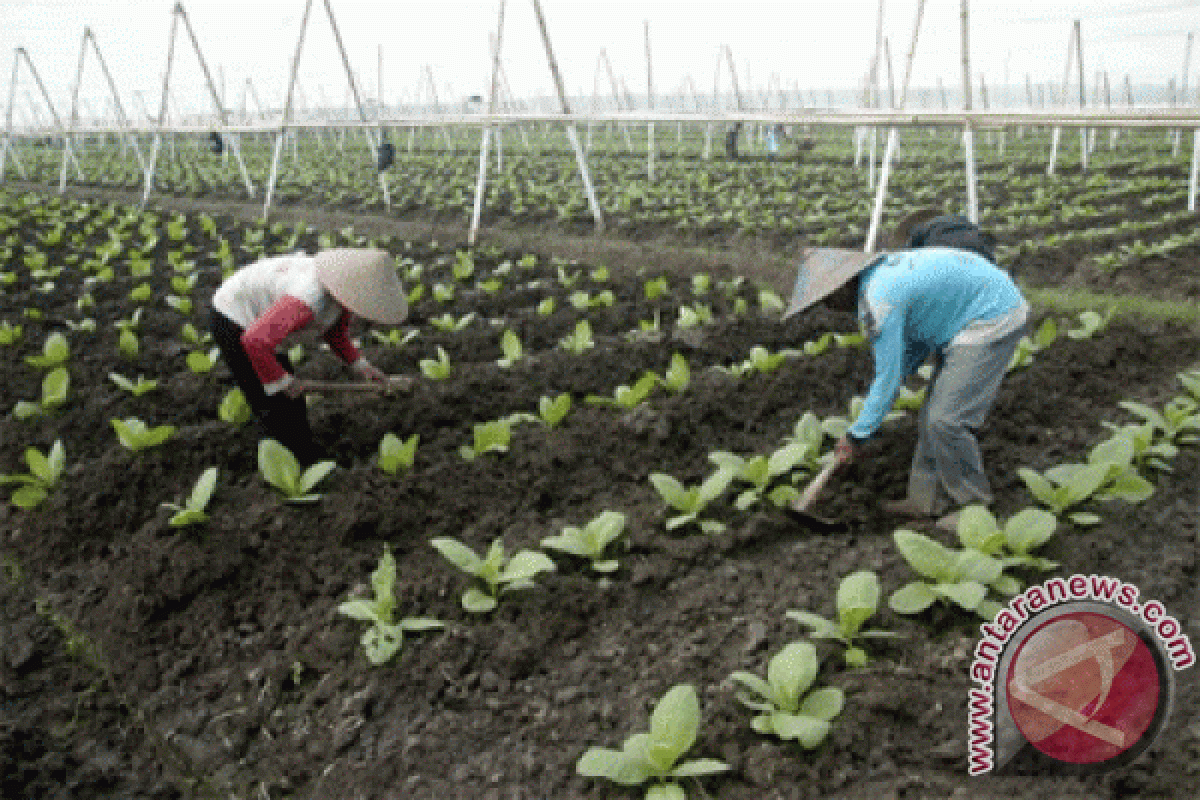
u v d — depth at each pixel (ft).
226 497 16.40
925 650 12.29
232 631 13.71
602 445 18.37
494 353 25.41
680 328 25.20
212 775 11.51
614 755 10.18
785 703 10.88
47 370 22.82
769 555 15.11
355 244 40.83
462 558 13.46
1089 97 116.26
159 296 30.71
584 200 54.34
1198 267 32.30
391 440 17.20
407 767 11.12
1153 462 16.39
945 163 73.31
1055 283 34.01
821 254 14.96
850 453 14.75
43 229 45.60
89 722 12.53
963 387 14.57
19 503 16.38
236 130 57.82
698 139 115.65
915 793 10.14
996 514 15.83
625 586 14.19
